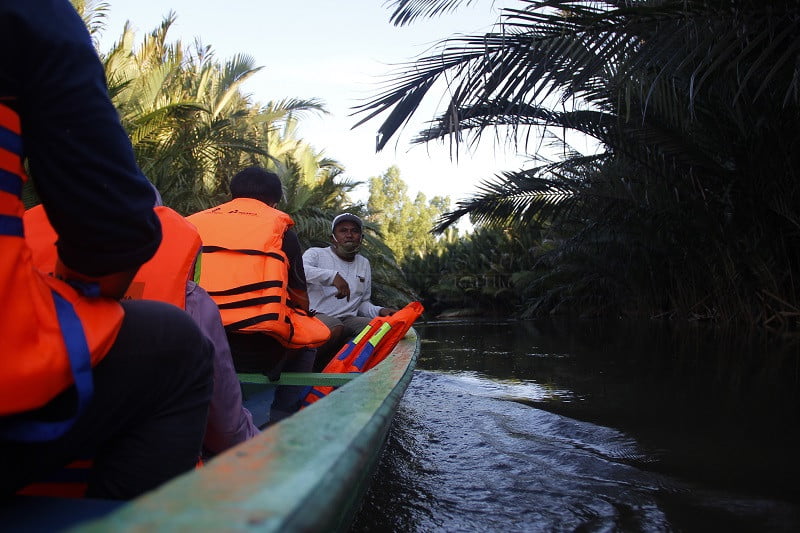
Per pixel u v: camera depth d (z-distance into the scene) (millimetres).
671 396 4332
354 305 4648
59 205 867
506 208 11359
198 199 12141
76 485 1175
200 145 12391
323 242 14961
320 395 3174
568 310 19141
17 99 816
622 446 3096
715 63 5180
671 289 13773
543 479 2656
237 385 1748
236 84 15906
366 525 2176
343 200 20500
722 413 3734
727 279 11383
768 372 5309
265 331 2514
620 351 7379
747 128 8594
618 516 2211
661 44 5445
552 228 14227
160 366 1068
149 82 11461
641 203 10758
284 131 20438
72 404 876
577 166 11156
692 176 9781
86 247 892
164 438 1116
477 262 25781
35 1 817
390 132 6164
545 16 5395
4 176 776
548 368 5992
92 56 885
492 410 4066
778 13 5176
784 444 3031
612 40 5410
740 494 2377
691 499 2348
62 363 805
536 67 5594
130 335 1021
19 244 784
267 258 2627
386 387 1301
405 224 73062
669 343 8203
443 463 2928
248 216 2748
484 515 2260
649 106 8352
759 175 9172
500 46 5609
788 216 9336
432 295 28828
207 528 431
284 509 473
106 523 438
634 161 10266
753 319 10664
